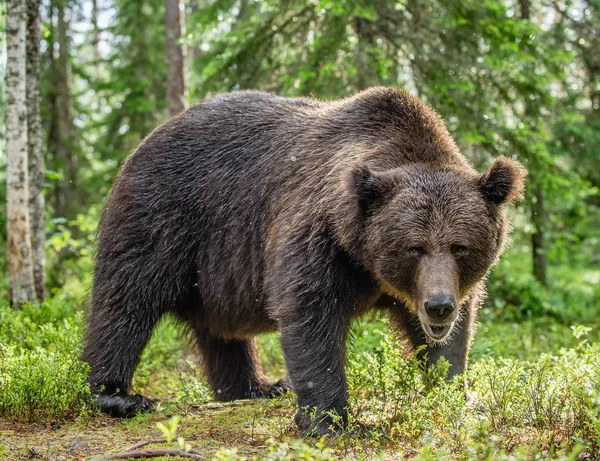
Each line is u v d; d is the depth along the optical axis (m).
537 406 7.36
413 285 7.32
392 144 8.10
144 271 9.38
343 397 7.62
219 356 10.72
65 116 32.25
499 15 16.92
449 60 17.03
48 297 16.27
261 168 9.03
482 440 6.33
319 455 5.82
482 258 7.36
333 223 7.62
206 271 9.38
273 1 18.08
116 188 9.80
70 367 8.60
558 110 20.88
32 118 15.76
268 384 11.00
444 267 7.03
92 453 6.96
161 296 9.48
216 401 10.70
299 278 7.66
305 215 7.88
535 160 18.08
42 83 31.44
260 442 7.31
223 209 9.21
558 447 6.62
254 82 18.67
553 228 29.86
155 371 12.29
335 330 7.64
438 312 6.92
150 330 9.52
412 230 7.15
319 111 9.16
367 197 7.36
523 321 18.92
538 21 23.64
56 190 32.06
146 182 9.54
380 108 8.51
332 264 7.66
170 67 24.91
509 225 8.24
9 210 14.26
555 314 20.23
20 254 14.30
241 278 9.02
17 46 14.10
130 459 6.57
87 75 34.38
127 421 8.28
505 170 7.42
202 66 21.17
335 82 17.36
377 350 8.45
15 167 14.22
